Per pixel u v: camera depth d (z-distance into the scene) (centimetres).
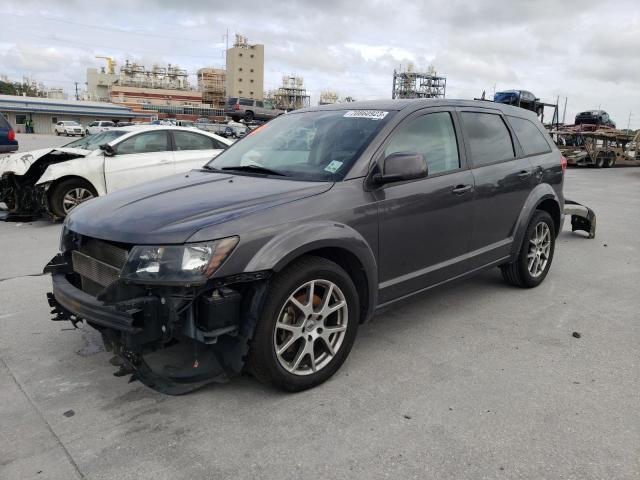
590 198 1279
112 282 287
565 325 436
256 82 14362
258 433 279
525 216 489
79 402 309
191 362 325
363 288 353
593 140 2408
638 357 376
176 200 325
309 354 320
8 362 359
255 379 338
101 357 367
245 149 435
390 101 422
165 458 258
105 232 299
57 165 824
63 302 312
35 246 694
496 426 287
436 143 408
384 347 388
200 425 286
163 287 277
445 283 417
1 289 511
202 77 15388
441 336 409
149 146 909
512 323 438
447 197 400
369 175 352
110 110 9269
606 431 283
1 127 1412
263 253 289
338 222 326
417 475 247
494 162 459
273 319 297
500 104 505
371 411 301
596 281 565
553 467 253
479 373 349
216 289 282
